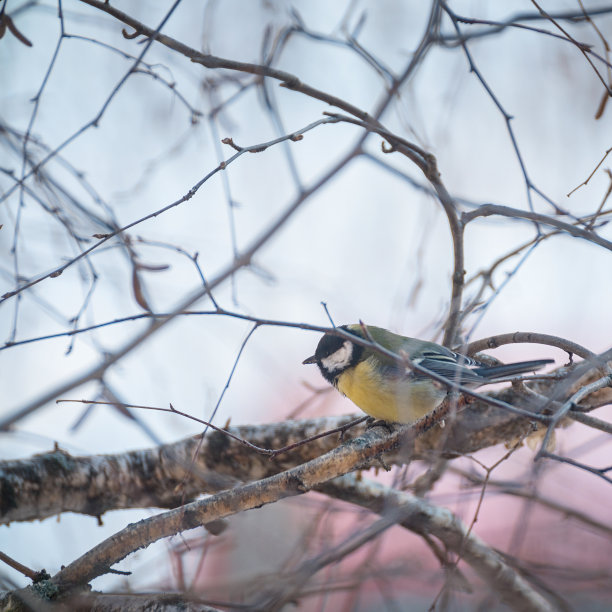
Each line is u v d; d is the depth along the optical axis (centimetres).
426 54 794
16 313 716
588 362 595
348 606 657
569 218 814
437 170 734
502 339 757
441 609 635
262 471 813
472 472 757
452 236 752
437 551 773
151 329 803
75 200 792
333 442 816
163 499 787
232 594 652
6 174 722
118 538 586
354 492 795
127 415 705
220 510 596
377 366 835
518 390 702
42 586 580
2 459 736
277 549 774
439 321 784
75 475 746
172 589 607
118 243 755
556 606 751
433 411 662
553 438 793
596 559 778
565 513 777
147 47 671
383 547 820
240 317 525
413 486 738
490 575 783
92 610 578
